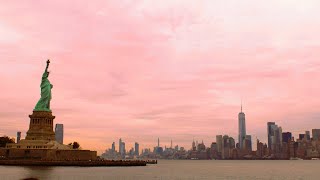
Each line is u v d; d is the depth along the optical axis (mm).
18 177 136750
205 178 181375
